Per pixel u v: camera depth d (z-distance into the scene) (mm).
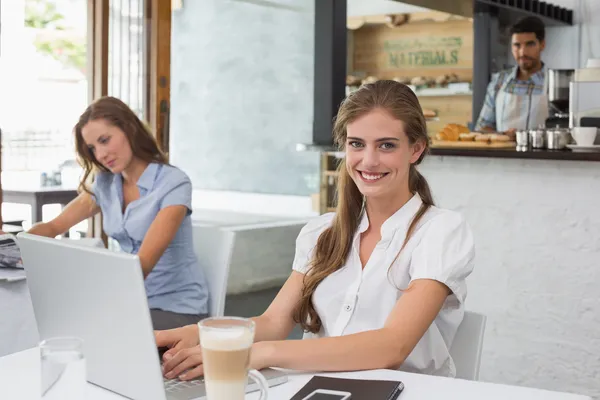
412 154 1732
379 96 1657
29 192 3984
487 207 3387
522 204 3283
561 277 3197
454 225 1680
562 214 3178
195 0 4484
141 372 1191
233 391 1097
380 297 1686
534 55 5184
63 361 1001
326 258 1763
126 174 2664
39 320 1385
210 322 1126
